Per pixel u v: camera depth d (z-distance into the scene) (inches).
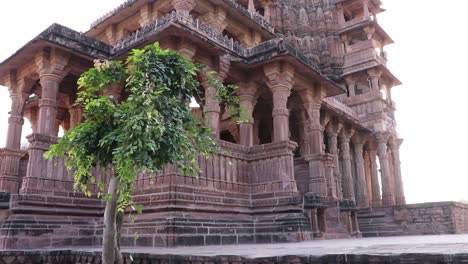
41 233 540.1
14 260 374.6
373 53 1405.0
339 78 1459.2
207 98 633.6
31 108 922.7
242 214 631.2
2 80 719.1
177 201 512.4
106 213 215.2
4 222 531.5
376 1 1524.4
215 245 492.7
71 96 799.1
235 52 711.7
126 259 309.6
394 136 1465.3
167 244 473.7
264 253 270.2
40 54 630.5
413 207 978.1
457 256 188.2
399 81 1530.5
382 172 1337.4
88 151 220.1
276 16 1414.9
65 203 585.9
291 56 684.7
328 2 1550.2
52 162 588.1
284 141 649.0
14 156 660.1
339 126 1122.0
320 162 742.5
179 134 214.4
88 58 671.1
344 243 423.8
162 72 218.1
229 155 639.1
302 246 374.0
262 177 662.5
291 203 614.5
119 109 214.7
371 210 1058.1
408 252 209.3
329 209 743.7
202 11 838.5
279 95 702.5
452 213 917.2
